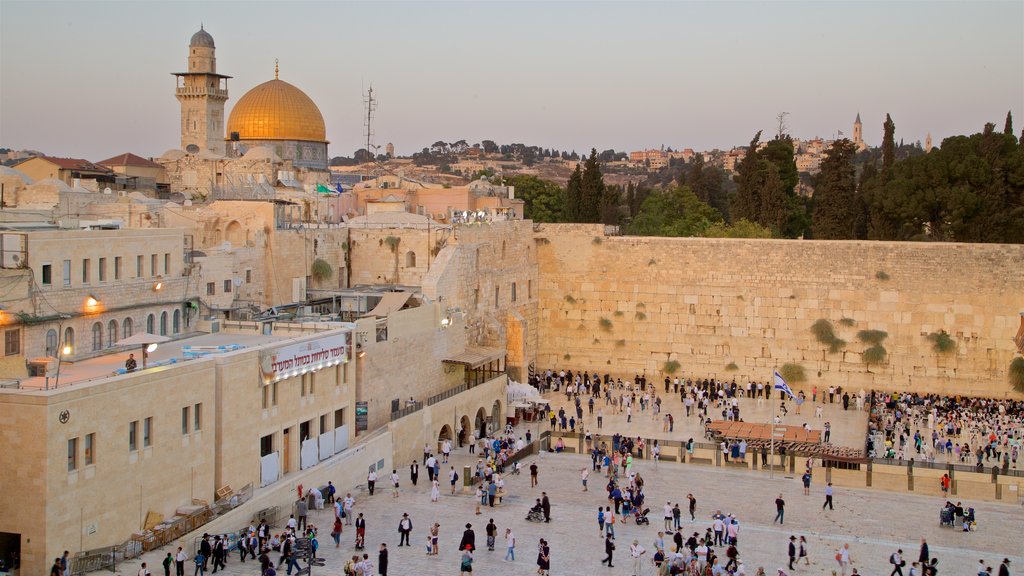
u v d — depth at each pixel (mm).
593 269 99375
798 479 65438
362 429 63875
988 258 88938
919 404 87688
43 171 109125
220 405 49938
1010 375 88312
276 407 54719
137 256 58812
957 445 70438
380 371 67312
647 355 98000
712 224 125062
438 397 73438
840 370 92625
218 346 55844
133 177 113812
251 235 79250
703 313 96312
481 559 46031
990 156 103875
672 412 85750
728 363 95625
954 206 101688
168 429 46250
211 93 140375
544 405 84438
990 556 49656
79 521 41125
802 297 93625
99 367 50531
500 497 56688
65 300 52938
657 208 131250
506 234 93500
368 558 45125
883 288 91500
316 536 47688
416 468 60625
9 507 39688
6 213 64875
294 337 61375
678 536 45469
